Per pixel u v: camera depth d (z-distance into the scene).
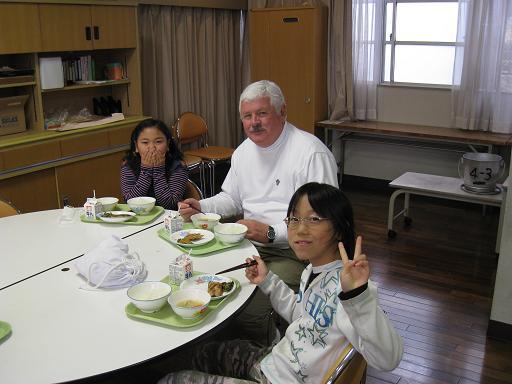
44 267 1.85
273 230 2.21
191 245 1.99
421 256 3.80
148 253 1.97
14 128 3.80
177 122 5.00
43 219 2.36
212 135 5.80
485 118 4.76
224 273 1.80
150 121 2.66
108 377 1.27
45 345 1.38
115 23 4.26
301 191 1.48
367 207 4.95
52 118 4.14
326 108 5.57
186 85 5.34
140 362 1.31
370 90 5.33
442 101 5.03
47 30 3.77
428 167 5.25
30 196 3.74
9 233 2.19
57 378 1.25
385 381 2.42
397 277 3.46
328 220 1.43
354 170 5.67
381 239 4.13
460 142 4.59
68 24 3.90
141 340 1.40
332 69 5.43
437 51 5.07
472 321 2.92
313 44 5.17
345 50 5.28
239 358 1.78
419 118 5.19
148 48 4.95
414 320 2.93
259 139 2.29
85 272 1.72
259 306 2.15
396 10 5.18
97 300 1.62
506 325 2.70
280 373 1.48
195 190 2.72
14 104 3.77
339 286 1.40
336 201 1.44
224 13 5.68
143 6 4.82
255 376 1.63
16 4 3.54
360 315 1.21
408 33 5.18
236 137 6.19
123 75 4.61
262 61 5.50
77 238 2.13
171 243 2.06
